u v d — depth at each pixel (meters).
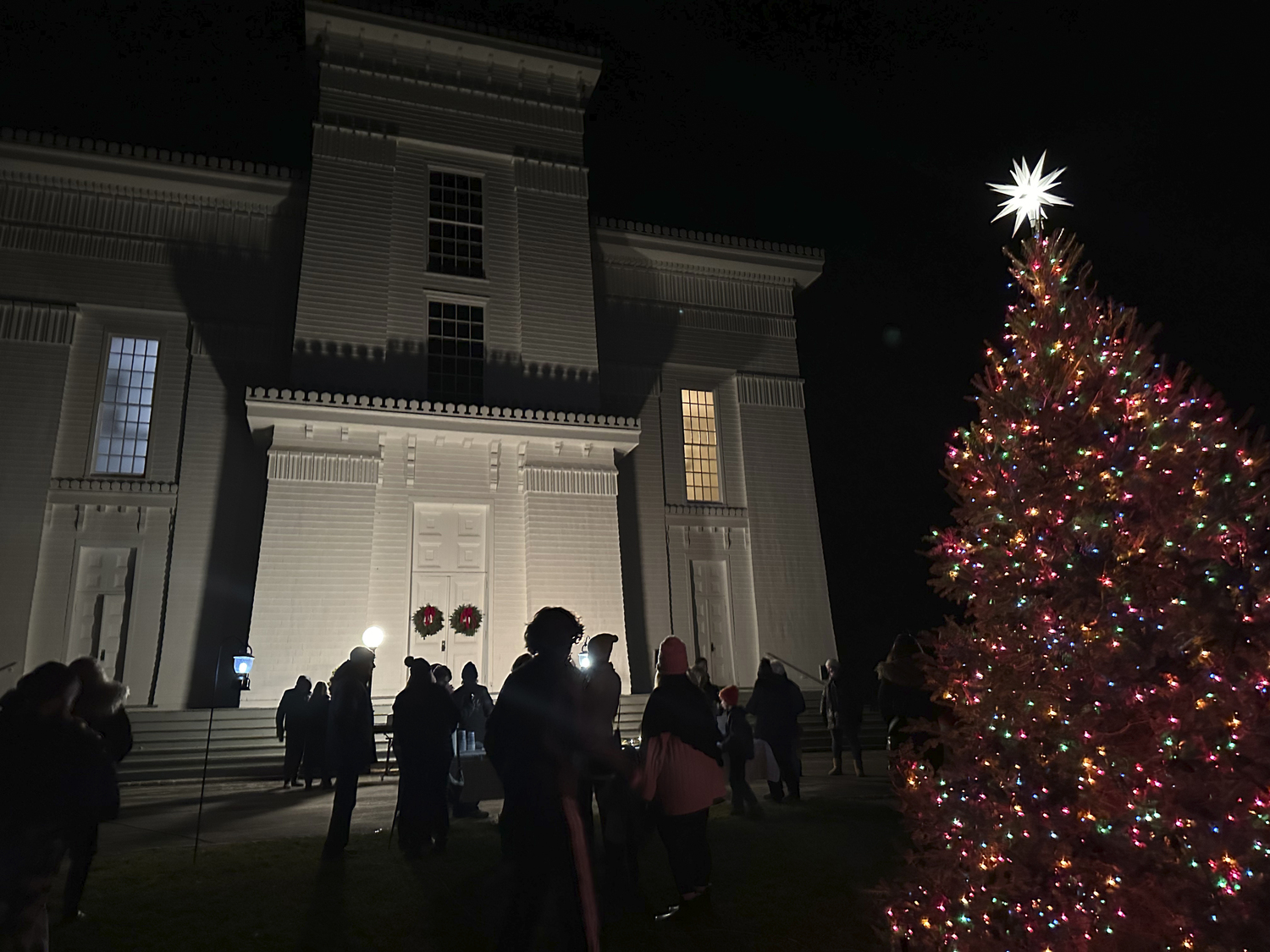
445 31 24.25
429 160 23.77
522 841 4.11
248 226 23.25
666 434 26.12
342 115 22.98
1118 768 3.68
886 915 4.70
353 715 7.85
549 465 22.17
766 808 9.94
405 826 7.66
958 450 4.76
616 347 26.22
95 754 4.57
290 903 6.18
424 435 21.20
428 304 22.59
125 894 6.43
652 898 6.46
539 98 25.45
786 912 5.84
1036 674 4.02
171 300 22.14
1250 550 3.66
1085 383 4.18
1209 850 3.36
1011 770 3.97
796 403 27.81
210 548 21.00
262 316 22.78
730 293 28.20
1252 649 3.55
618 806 6.55
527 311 23.36
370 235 22.33
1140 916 3.61
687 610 24.72
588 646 6.64
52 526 20.22
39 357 20.81
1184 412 4.00
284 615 18.89
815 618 25.84
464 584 21.05
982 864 4.08
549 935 5.23
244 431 21.98
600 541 22.03
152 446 21.36
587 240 24.75
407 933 5.52
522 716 4.34
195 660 20.20
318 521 19.72
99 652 19.95
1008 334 4.67
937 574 4.74
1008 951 3.91
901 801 4.86
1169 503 3.81
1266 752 3.34
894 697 6.96
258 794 13.60
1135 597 3.78
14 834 4.18
